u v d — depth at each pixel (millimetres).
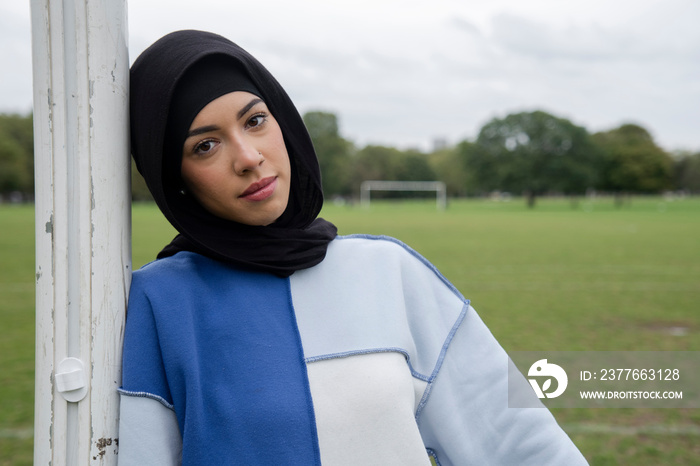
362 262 1301
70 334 1067
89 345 1071
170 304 1153
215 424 1095
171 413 1124
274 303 1208
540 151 70688
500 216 41875
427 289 1328
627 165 74562
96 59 1077
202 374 1131
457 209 60062
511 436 1236
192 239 1223
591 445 3760
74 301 1068
